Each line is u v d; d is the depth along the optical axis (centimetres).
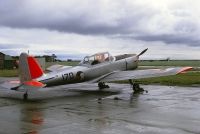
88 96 1518
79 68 1652
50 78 1491
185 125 844
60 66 2331
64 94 1605
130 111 1068
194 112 1041
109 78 1725
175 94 1556
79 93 1648
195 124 856
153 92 1655
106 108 1139
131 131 784
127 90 1780
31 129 812
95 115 1000
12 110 1112
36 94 1606
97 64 1738
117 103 1268
